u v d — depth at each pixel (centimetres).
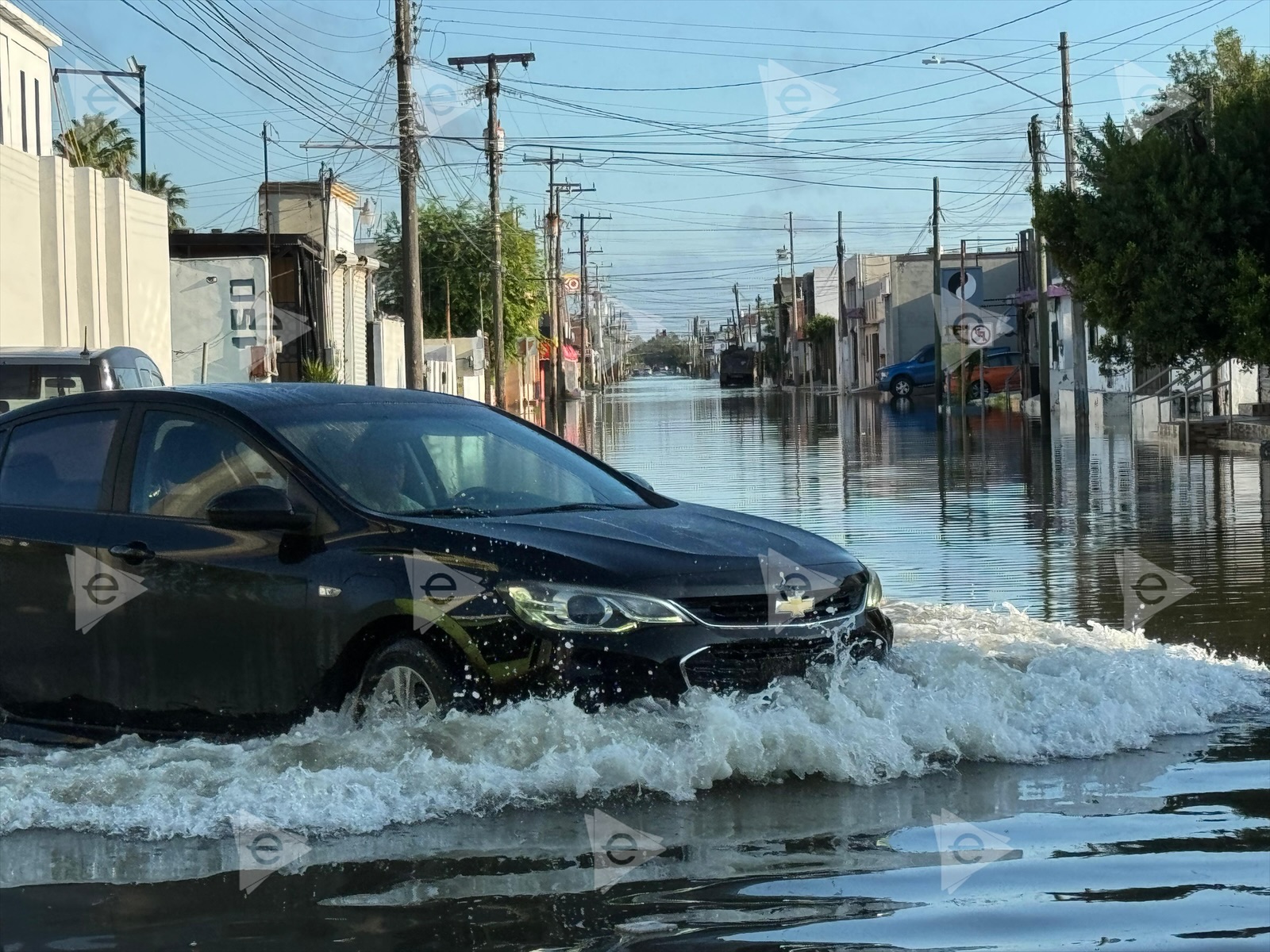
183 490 705
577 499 742
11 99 3125
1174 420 3459
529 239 6975
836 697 645
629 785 595
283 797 573
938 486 2375
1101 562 1430
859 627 682
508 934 444
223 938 447
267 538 668
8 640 732
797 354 12225
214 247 4350
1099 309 3005
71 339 2870
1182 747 677
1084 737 673
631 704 611
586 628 608
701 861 514
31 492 750
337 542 653
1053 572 1364
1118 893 476
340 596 638
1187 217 2855
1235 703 759
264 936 447
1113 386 4456
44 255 2798
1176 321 2844
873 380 9106
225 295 4009
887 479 2517
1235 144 2831
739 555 655
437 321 6769
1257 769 634
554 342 7312
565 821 561
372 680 641
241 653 664
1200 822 555
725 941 436
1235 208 2822
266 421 703
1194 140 2973
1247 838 535
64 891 493
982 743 654
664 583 623
